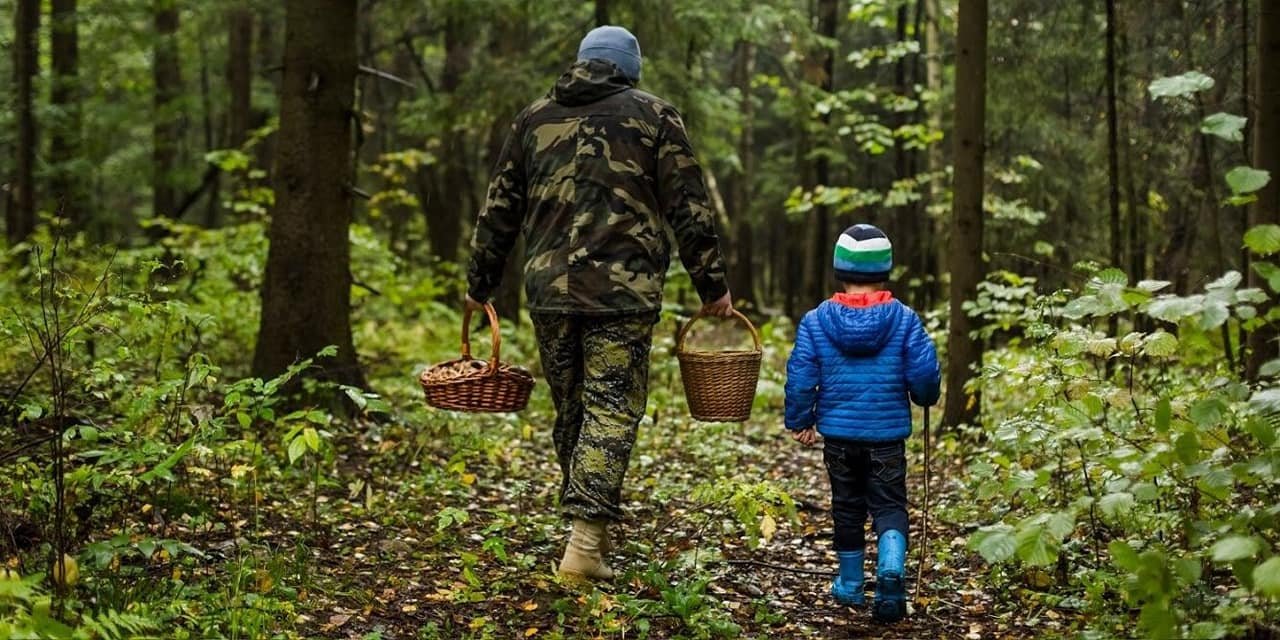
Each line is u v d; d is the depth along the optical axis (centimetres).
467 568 398
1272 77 577
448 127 1325
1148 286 320
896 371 403
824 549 493
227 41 1991
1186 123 966
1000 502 504
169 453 411
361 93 1492
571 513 391
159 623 326
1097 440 378
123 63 1880
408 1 1393
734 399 422
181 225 1233
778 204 2645
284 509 495
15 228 1396
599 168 400
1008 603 403
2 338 455
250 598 357
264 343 708
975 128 735
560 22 1330
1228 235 978
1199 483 341
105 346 708
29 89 1392
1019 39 1112
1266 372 300
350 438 659
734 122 1461
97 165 1580
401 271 1424
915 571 451
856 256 407
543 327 416
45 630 268
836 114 1675
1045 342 459
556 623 375
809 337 412
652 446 741
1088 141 1221
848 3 2000
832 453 413
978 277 745
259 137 1496
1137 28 948
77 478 380
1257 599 318
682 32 1189
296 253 705
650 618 384
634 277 400
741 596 421
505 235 426
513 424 776
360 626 365
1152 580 297
